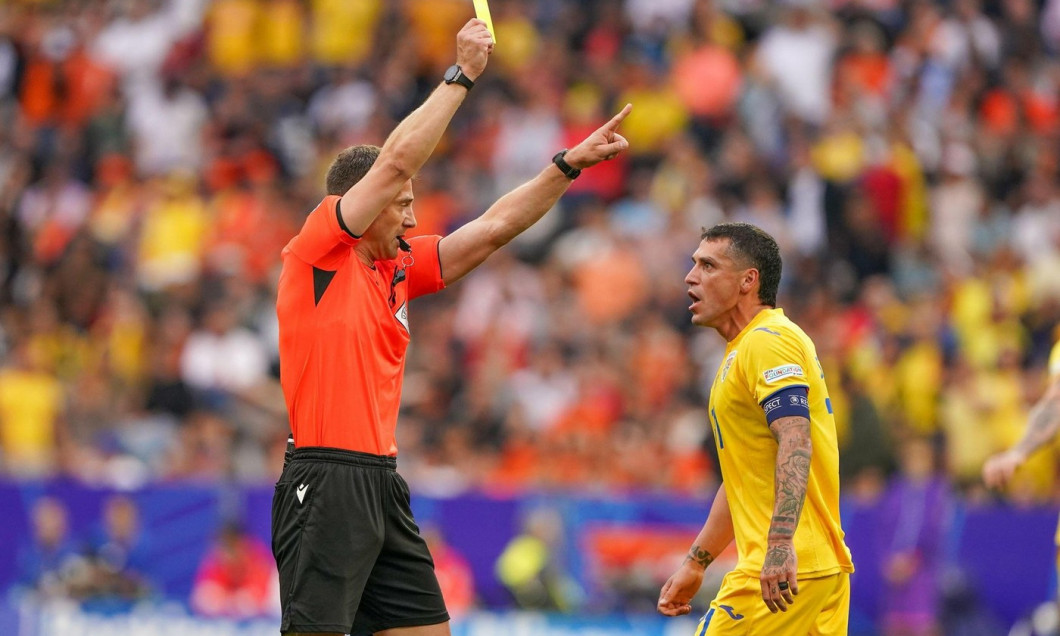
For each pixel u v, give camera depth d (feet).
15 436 157.58
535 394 158.30
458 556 127.85
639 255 175.52
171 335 166.71
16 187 209.87
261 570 129.70
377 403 61.52
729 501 66.33
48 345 174.09
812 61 205.67
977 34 213.46
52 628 123.65
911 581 124.98
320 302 60.75
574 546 126.72
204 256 184.96
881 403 145.59
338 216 59.52
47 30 230.89
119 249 192.03
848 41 207.51
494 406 153.89
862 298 171.01
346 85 215.31
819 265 177.27
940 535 125.18
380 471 61.41
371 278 62.13
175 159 212.43
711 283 66.49
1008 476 87.10
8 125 222.48
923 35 209.77
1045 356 164.55
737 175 185.68
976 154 198.59
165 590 130.93
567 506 127.34
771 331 63.93
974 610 124.26
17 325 177.17
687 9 217.56
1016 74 211.61
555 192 65.98
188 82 221.87
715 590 120.16
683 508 126.21
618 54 213.05
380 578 63.67
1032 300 171.73
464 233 66.23
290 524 60.80
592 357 160.35
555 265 178.29
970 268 180.45
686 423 150.10
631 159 195.21
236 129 212.43
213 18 229.04
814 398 64.59
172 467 146.00
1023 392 151.33
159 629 123.34
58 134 217.97
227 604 128.47
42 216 205.16
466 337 168.76
